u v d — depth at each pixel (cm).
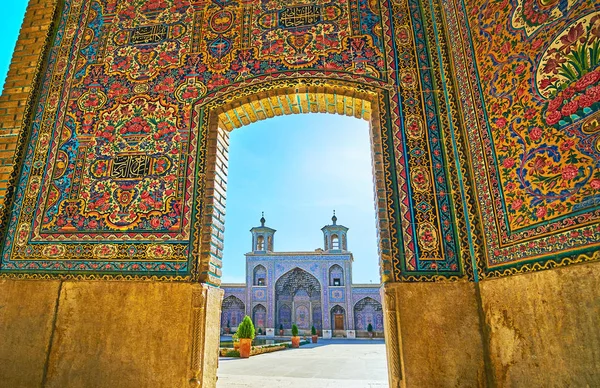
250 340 1112
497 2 298
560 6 240
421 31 371
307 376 585
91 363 290
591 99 214
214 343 309
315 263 2911
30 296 312
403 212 305
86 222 332
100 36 413
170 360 283
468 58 327
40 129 376
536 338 227
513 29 279
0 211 344
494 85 292
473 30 325
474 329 267
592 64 215
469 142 311
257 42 385
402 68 357
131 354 288
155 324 293
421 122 334
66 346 296
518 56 271
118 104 377
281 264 2931
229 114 370
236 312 2936
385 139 331
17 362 297
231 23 398
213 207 327
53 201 344
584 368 198
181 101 370
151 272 309
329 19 385
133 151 355
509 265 255
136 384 282
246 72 374
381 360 962
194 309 292
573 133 223
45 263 322
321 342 2308
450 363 261
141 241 320
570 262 214
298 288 2927
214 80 375
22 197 349
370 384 462
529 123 256
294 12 394
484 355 260
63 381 289
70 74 398
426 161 320
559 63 237
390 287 283
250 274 2933
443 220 300
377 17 381
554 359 214
